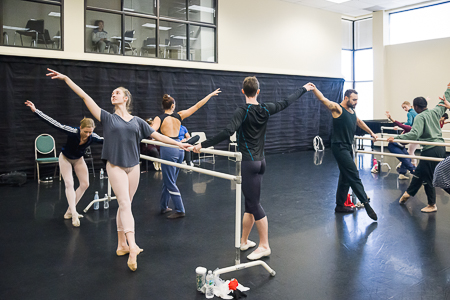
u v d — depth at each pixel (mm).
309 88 3240
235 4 9336
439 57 10297
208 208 4602
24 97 6578
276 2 10062
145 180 6500
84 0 7191
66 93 6973
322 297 2332
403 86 11164
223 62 9219
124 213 2781
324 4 10516
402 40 11219
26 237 3529
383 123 9469
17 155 6551
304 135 10883
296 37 10562
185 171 7410
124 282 2566
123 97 2807
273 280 2582
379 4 10508
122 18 7660
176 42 8484
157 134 2887
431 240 3367
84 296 2357
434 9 10414
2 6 6434
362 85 12438
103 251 3168
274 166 7996
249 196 2896
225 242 3383
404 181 6164
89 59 7152
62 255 3074
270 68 10008
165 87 8172
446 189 3029
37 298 2330
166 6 8289
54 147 6770
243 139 2859
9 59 6395
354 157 4398
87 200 5023
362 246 3242
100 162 7430
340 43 11602
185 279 2617
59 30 6996
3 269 2787
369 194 5234
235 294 2328
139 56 7941
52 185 6082
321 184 6055
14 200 5039
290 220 4062
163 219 4125
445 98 4105
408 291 2402
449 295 2344
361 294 2367
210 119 8945
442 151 4164
